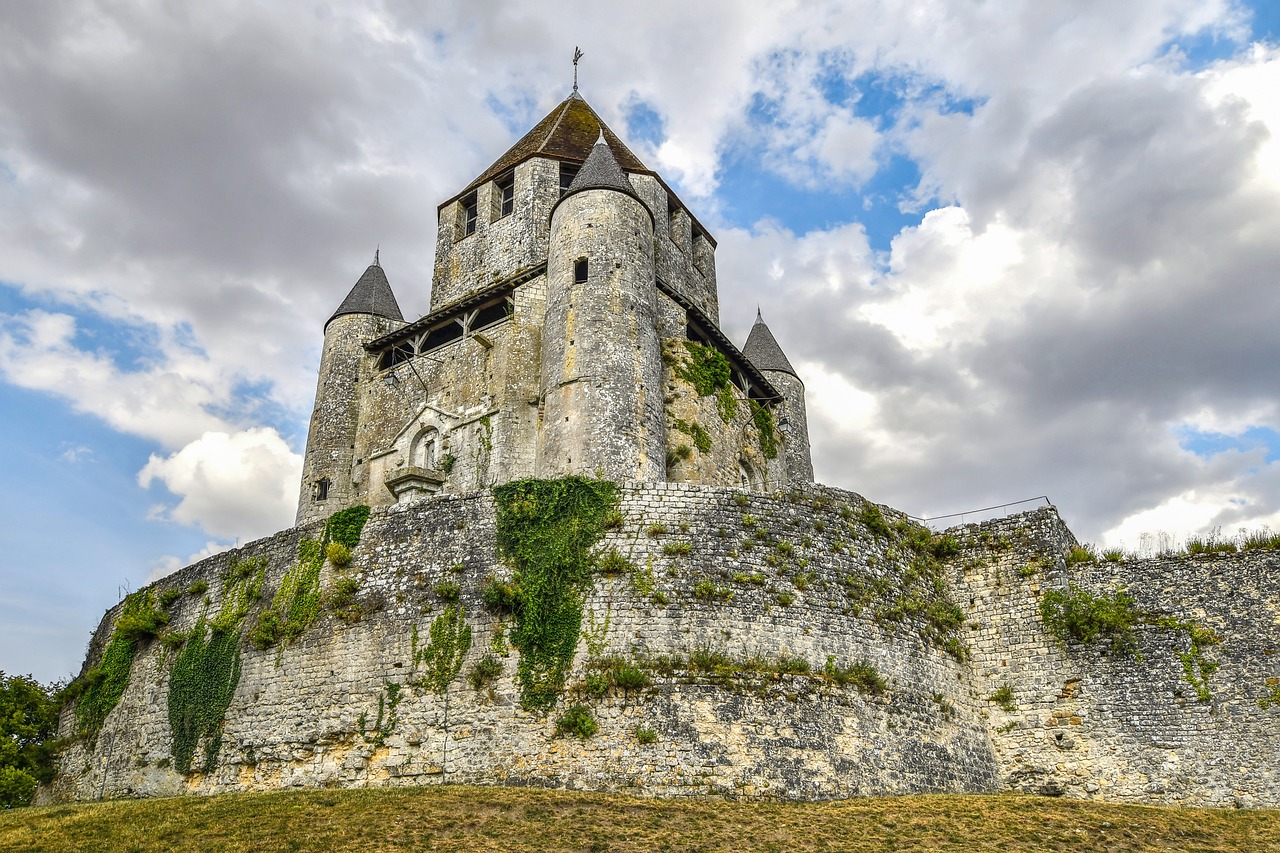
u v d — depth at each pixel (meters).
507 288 34.22
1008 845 18.22
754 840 17.66
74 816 18.84
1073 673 24.28
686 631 21.91
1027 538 26.16
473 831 17.34
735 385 37.66
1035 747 23.95
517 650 21.77
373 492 34.88
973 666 25.42
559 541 22.98
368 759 21.59
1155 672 23.66
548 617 22.02
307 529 25.80
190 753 24.36
